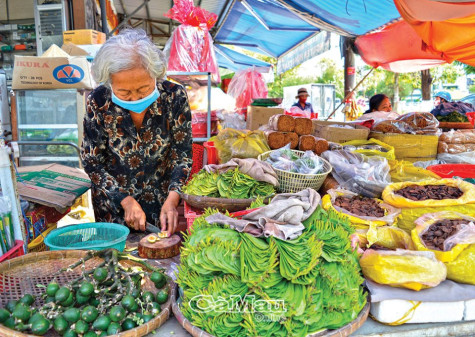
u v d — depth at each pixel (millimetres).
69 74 3816
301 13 5965
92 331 1105
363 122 3197
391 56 6219
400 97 25234
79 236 1721
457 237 1401
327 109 14023
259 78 6352
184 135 2152
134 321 1144
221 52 11492
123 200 2012
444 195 1719
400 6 3738
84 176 2777
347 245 1266
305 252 1144
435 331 1260
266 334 1062
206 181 1883
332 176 2244
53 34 5621
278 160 2135
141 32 1714
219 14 8680
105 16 6285
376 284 1289
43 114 3963
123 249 1608
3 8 5840
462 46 4312
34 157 4023
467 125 4211
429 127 3088
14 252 1615
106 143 2102
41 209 2354
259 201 1537
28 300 1204
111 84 1725
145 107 1862
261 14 7461
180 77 3207
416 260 1274
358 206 1769
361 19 5820
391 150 2549
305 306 1079
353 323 1139
